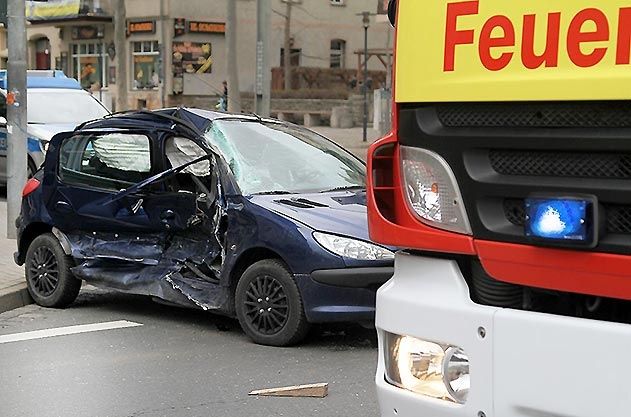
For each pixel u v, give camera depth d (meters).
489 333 3.67
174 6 48.53
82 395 7.00
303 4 54.00
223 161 8.70
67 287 9.93
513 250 3.69
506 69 3.70
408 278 4.06
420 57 3.97
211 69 49.94
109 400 6.87
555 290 3.64
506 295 3.82
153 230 9.21
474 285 3.90
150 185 9.15
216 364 7.78
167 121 9.34
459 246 3.85
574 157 3.56
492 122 3.77
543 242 3.58
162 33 48.62
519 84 3.65
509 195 3.71
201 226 8.84
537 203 3.60
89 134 9.84
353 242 7.80
